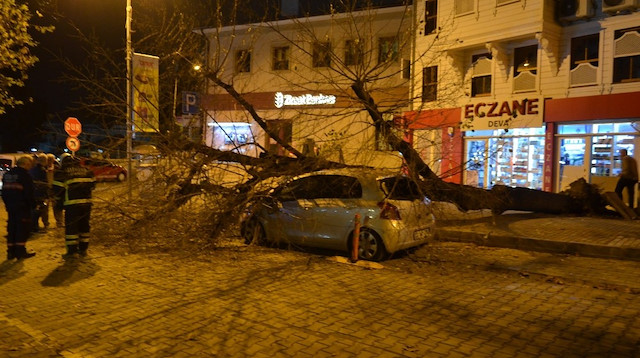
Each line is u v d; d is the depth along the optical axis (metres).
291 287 6.27
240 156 8.85
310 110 12.17
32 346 4.46
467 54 18.58
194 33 10.95
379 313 5.25
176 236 8.57
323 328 4.82
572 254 8.41
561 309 5.39
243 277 6.75
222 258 7.89
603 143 15.59
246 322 5.00
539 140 17.00
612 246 8.12
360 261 7.65
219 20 10.30
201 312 5.31
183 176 8.57
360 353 4.22
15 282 6.56
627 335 4.59
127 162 9.12
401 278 6.77
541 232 9.51
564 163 16.45
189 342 4.51
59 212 10.51
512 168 17.62
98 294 6.00
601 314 5.21
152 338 4.61
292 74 21.98
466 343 4.41
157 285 6.36
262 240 8.95
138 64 10.85
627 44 14.92
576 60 16.09
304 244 8.38
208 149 8.80
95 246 8.66
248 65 23.09
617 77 15.22
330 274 6.93
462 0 17.88
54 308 5.51
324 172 8.42
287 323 4.96
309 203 8.30
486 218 11.31
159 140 8.76
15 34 10.30
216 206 8.38
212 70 9.79
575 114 15.84
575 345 4.36
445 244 9.34
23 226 7.81
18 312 5.39
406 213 7.75
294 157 9.91
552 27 16.05
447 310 5.36
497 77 17.73
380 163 9.60
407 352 4.23
